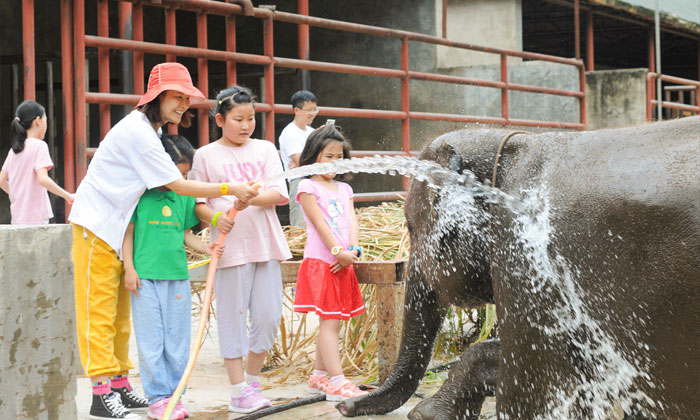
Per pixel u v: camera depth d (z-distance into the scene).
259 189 4.29
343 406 3.88
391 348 4.54
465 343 5.36
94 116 15.01
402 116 9.61
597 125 13.96
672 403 2.53
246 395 4.21
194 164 4.30
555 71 13.30
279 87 15.04
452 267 3.29
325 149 4.50
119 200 3.99
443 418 3.54
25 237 2.86
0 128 13.70
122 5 6.83
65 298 3.02
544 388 2.81
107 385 4.08
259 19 15.26
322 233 4.43
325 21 8.59
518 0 13.86
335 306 4.45
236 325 4.22
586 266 2.63
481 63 14.00
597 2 14.12
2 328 2.78
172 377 4.12
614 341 2.61
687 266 2.38
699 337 2.38
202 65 7.43
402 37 9.61
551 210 2.75
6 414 2.79
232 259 4.21
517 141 3.04
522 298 2.84
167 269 4.06
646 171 2.55
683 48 23.66
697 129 2.54
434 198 3.29
